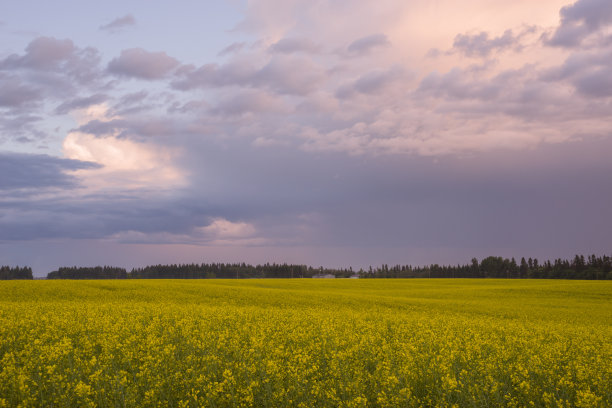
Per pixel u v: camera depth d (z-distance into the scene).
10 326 15.00
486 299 51.66
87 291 41.47
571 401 9.33
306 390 9.33
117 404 8.52
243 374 10.09
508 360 12.48
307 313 24.91
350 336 14.44
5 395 9.02
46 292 39.69
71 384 9.13
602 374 10.65
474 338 15.23
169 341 13.82
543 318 33.44
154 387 9.41
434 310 36.31
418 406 9.11
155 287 47.59
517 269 174.75
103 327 15.55
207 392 8.95
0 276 154.75
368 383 10.02
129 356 11.05
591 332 22.06
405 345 12.95
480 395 8.83
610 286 66.44
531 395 9.35
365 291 62.75
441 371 10.00
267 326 17.02
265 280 84.00
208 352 11.97
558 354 12.84
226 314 22.19
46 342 13.86
